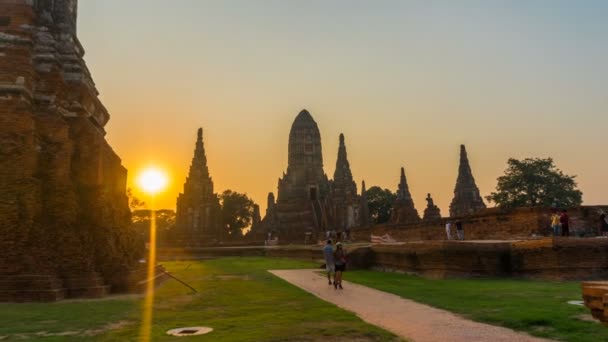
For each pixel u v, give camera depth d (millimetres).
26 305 14750
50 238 17453
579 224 26016
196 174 81000
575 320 10188
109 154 23125
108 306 14609
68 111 20500
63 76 20703
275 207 92438
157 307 14461
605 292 6199
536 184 67750
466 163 74875
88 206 19312
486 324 10594
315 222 85312
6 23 18875
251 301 15648
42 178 18266
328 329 10336
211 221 80125
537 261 20031
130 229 24203
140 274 20016
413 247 23828
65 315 12828
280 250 51906
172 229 81688
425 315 11977
